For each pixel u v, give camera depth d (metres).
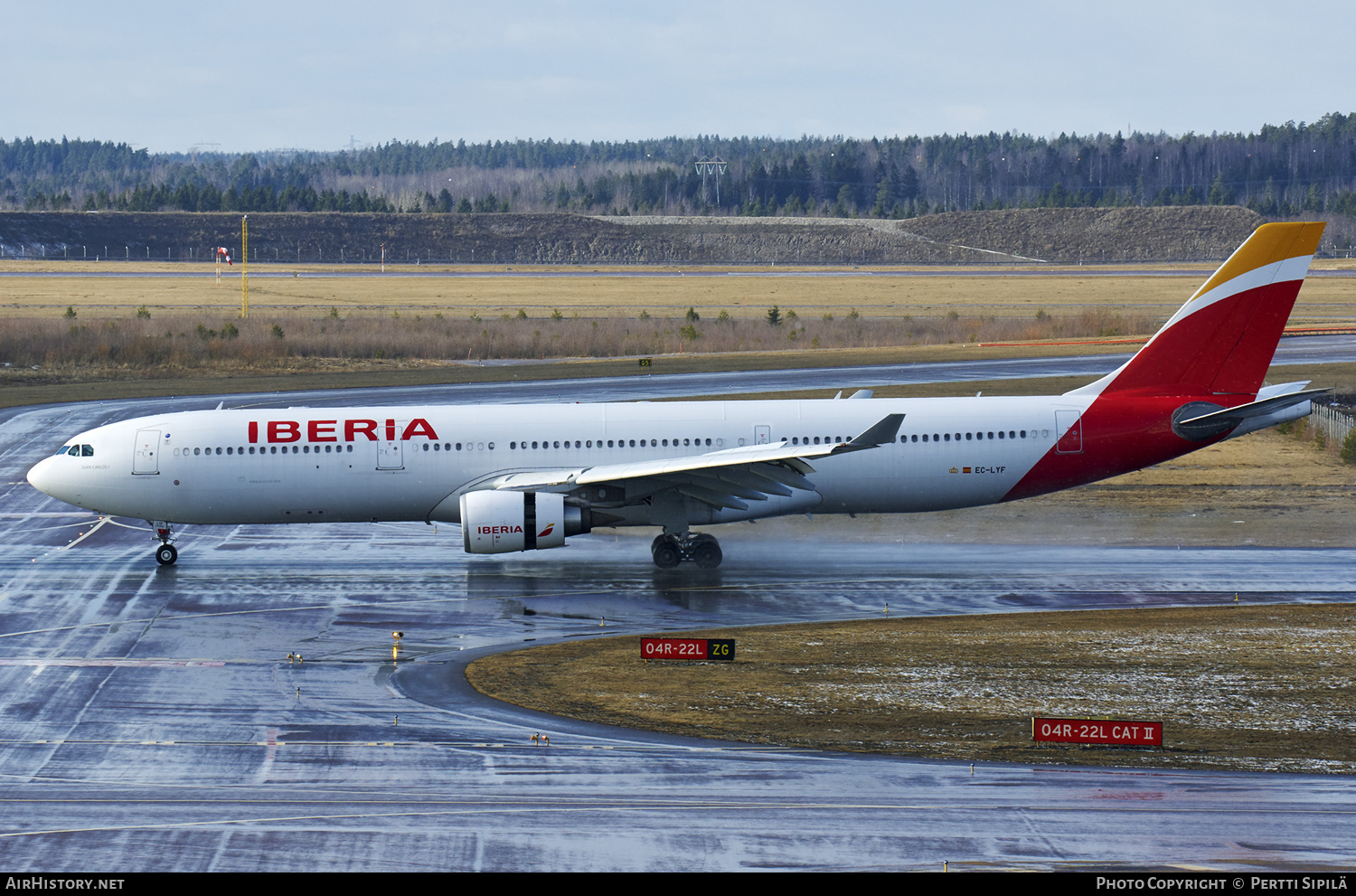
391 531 68.56
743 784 31.02
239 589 54.47
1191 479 77.94
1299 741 33.81
